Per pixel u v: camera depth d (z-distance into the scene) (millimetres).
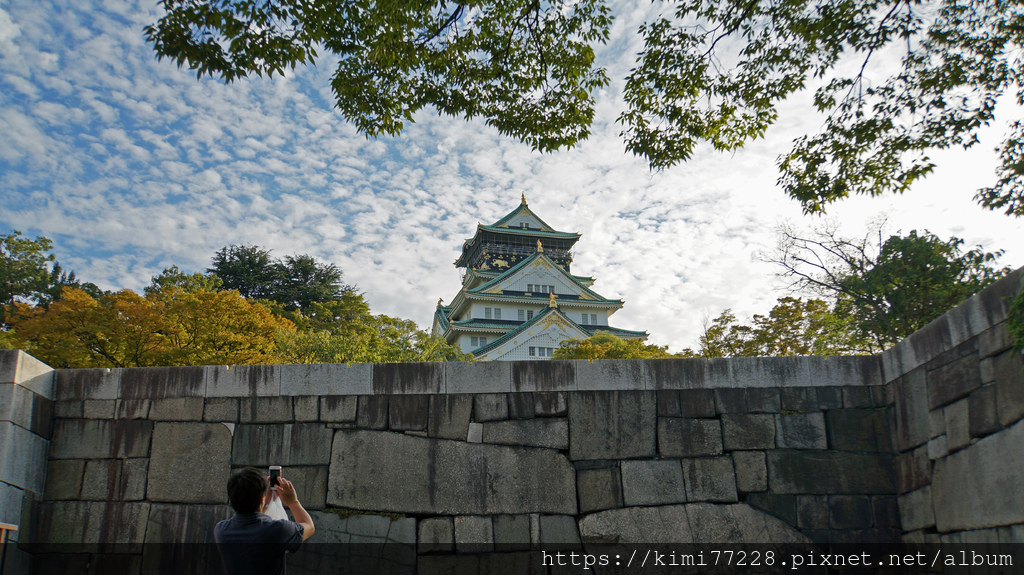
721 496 7242
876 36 6871
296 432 7262
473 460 7227
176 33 5723
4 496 6418
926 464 6812
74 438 7203
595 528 7055
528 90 7926
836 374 7719
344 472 7129
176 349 15102
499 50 7500
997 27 6754
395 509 7039
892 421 7480
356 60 7020
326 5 6102
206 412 7309
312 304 39469
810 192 7988
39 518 6926
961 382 6293
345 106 7457
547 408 7449
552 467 7254
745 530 7133
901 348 7316
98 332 14523
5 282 33250
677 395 7574
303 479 7102
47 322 14422
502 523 7035
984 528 5898
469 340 46969
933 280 12312
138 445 7195
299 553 6840
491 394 7465
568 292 52250
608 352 27688
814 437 7488
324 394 7387
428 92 7566
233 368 7465
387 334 22219
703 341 18406
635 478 7262
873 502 7281
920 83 7035
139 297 15203
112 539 6910
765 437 7465
